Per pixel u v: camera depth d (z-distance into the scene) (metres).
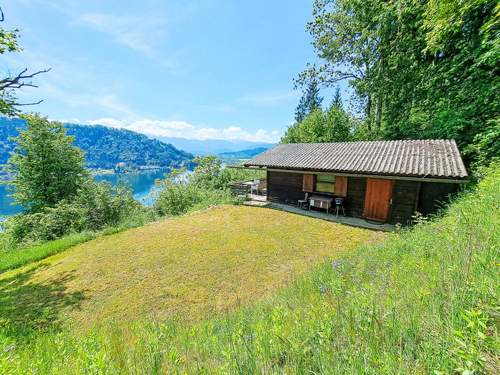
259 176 22.78
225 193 15.95
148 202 17.25
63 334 3.28
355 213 10.41
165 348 2.16
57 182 18.56
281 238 8.23
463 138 9.66
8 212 30.47
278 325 2.04
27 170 18.09
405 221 8.97
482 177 6.97
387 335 1.51
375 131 16.92
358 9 14.07
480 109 9.02
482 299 1.51
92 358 1.79
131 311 4.82
